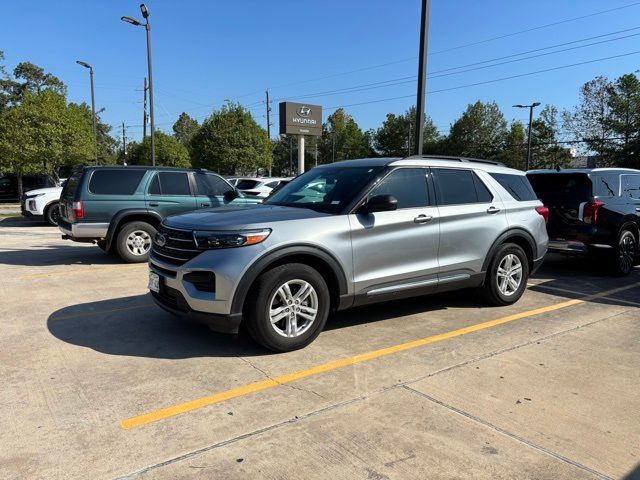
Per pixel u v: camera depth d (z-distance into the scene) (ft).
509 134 247.29
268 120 185.37
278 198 19.27
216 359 15.16
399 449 10.30
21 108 89.92
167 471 9.58
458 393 12.86
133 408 12.08
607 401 12.46
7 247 39.04
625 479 9.35
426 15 35.86
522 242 21.84
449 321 19.15
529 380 13.69
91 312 20.18
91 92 108.68
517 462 9.86
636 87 175.32
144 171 32.37
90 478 9.37
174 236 15.71
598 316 19.99
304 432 10.97
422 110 36.86
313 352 15.75
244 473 9.52
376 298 17.13
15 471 9.56
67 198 32.71
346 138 310.86
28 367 14.55
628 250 28.30
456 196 19.40
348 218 16.35
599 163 178.70
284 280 15.14
